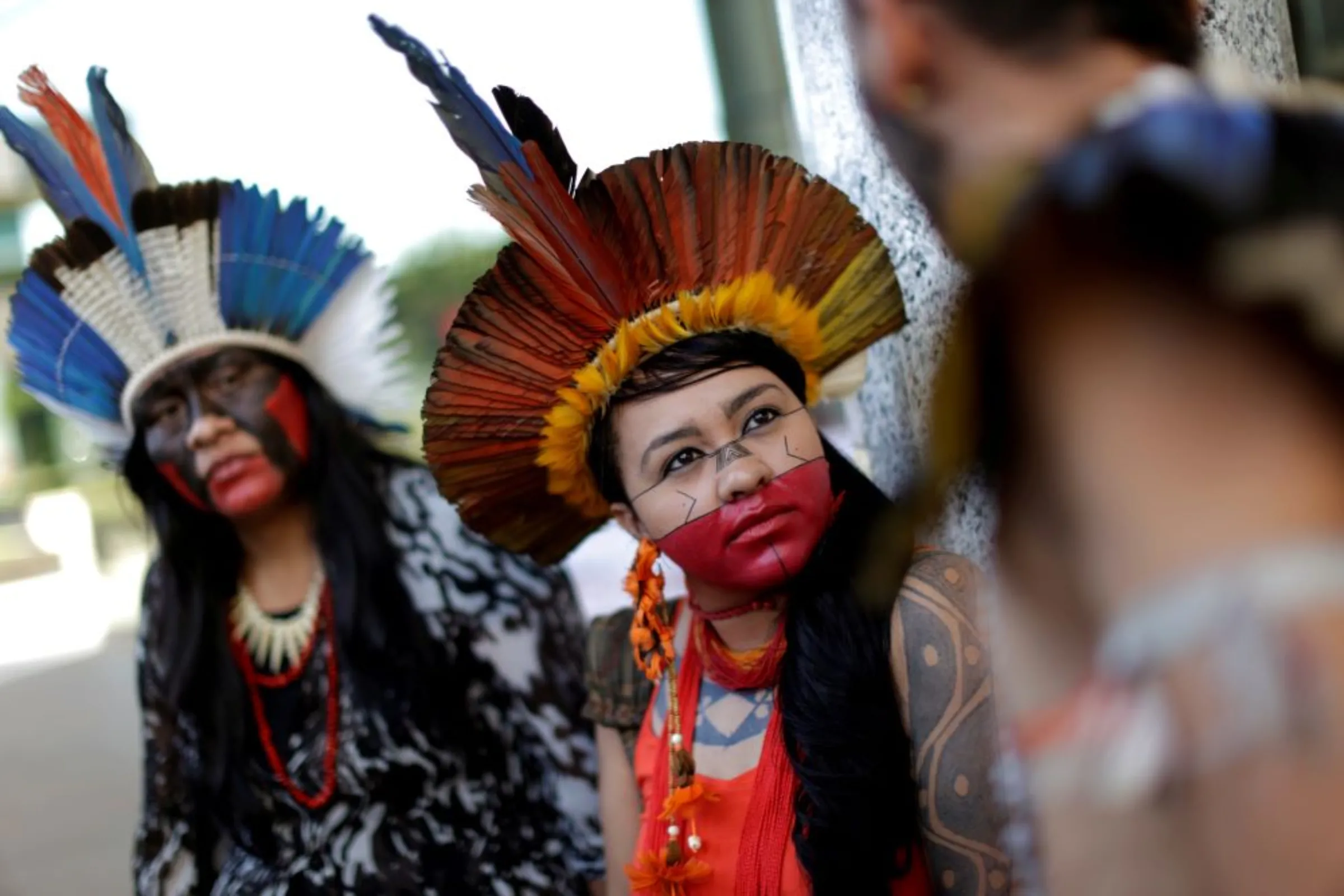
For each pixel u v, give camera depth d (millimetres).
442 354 1738
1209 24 1736
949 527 1803
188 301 2268
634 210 1664
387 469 2371
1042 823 793
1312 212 678
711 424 1601
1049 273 724
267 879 2189
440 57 1692
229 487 2232
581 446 1746
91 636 9633
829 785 1507
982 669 1523
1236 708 661
